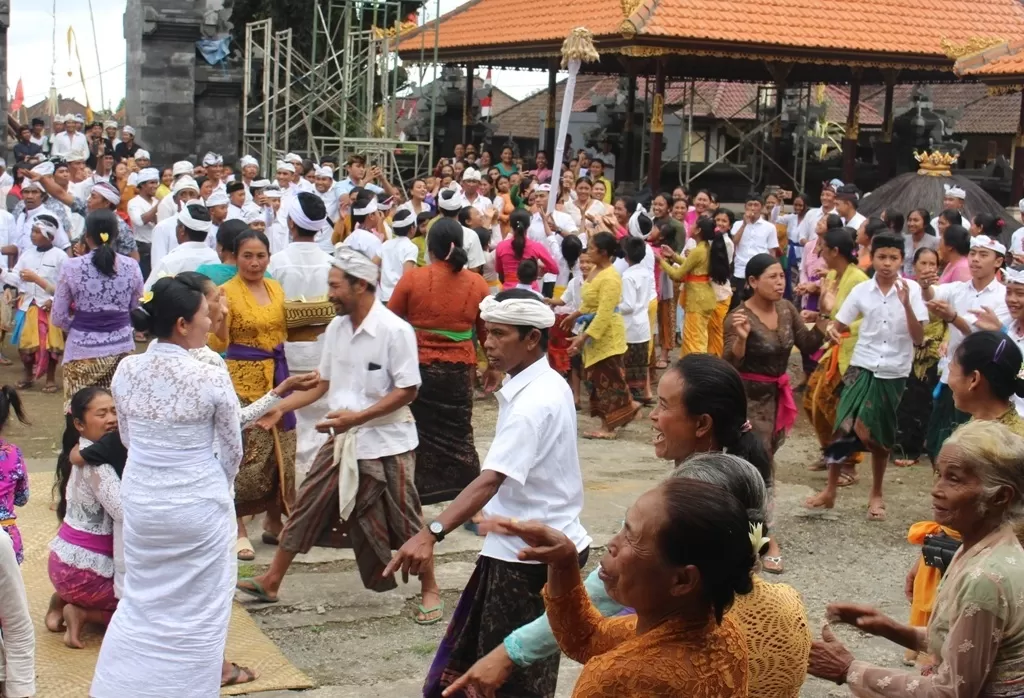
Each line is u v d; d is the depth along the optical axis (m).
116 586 5.91
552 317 4.63
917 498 9.22
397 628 6.45
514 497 4.60
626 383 10.83
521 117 41.47
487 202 15.56
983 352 4.94
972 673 3.33
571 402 4.70
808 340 7.69
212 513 4.82
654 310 12.84
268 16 28.62
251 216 12.99
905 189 16.95
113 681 4.76
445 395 7.50
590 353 10.78
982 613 3.34
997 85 21.03
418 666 6.00
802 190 23.78
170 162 26.23
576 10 22.33
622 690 2.67
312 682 5.71
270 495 7.23
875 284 8.42
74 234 13.19
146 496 4.73
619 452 10.38
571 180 16.48
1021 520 3.56
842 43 21.05
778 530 8.34
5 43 23.92
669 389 3.86
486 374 11.23
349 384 6.19
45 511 8.10
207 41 26.41
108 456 5.82
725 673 2.69
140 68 26.20
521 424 4.51
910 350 8.38
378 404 6.06
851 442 8.48
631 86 22.72
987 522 3.56
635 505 2.71
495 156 28.25
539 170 21.16
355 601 6.77
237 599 6.68
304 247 7.70
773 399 7.61
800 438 11.29
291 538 6.43
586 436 10.93
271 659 5.93
